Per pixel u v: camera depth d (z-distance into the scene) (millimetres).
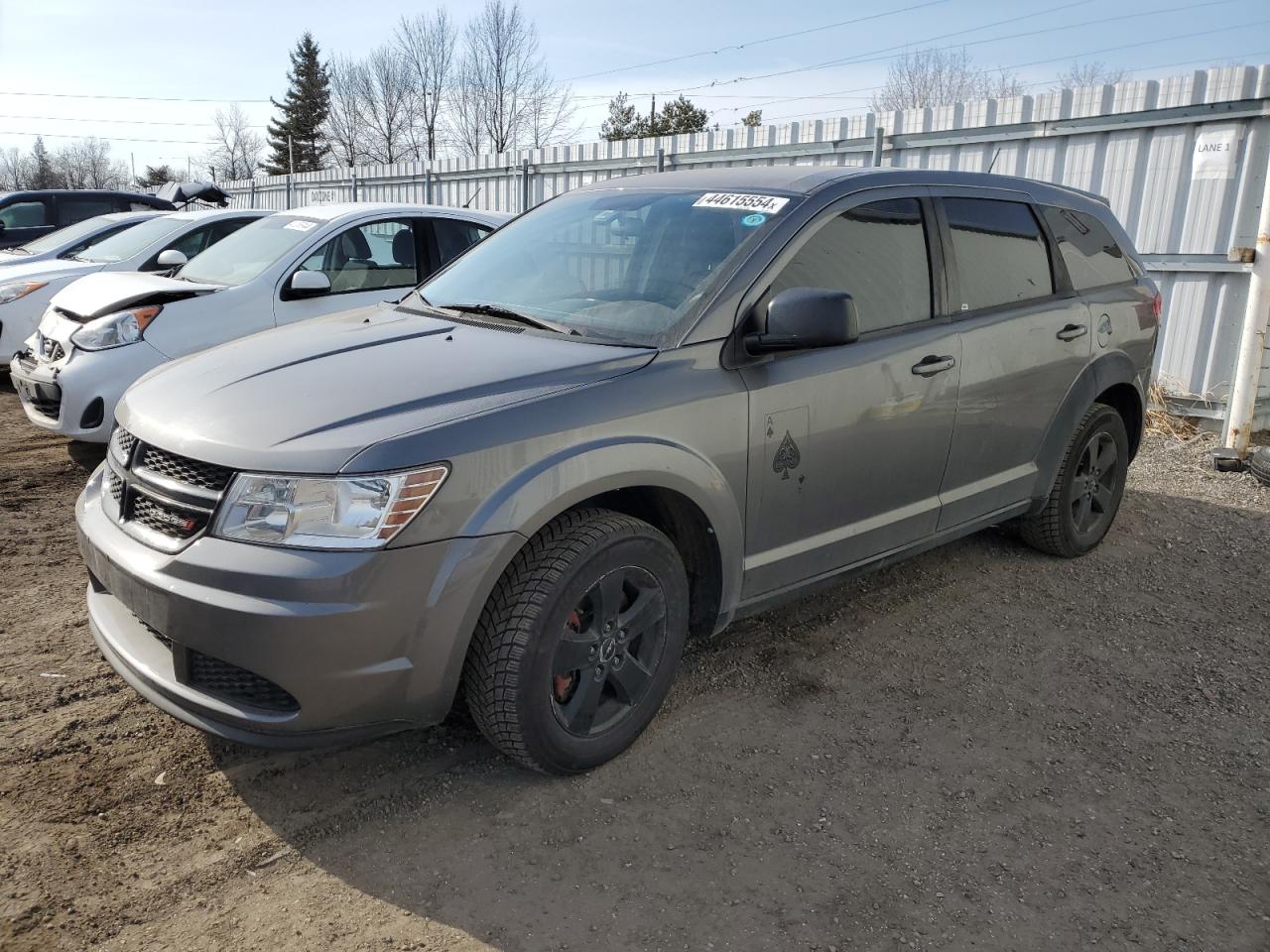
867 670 3678
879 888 2502
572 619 2812
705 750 3104
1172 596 4484
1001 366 4031
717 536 3086
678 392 2938
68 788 2777
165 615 2486
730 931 2332
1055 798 2914
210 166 63250
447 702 2609
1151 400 7508
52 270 8375
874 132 9062
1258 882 2576
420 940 2275
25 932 2232
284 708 2479
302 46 77688
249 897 2396
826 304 2955
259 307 6246
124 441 2898
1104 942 2340
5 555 4539
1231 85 6848
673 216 3602
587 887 2473
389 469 2422
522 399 2691
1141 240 7535
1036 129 7992
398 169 16734
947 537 4078
